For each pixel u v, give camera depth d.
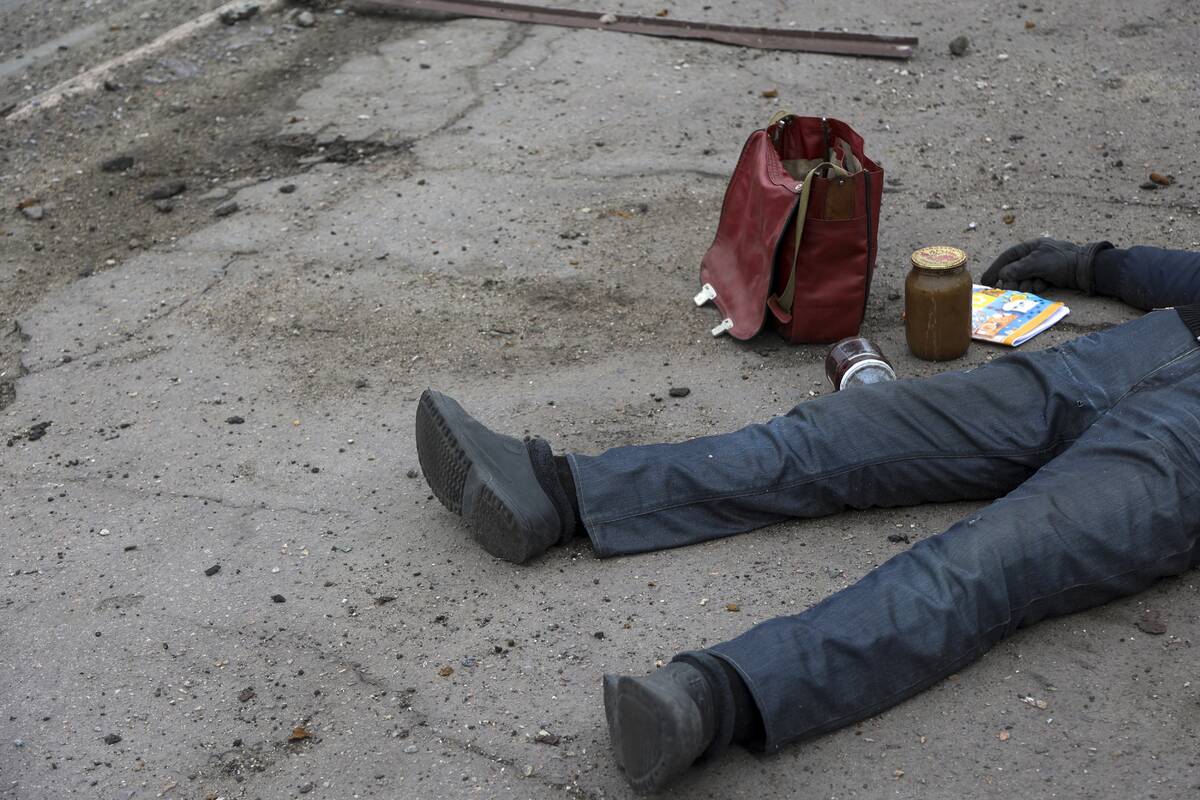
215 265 4.76
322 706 2.72
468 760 2.55
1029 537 2.62
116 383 4.08
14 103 6.18
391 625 2.94
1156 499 2.66
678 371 3.97
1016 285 4.28
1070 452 2.82
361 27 6.75
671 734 2.21
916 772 2.44
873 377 3.51
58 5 7.26
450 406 3.04
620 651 2.81
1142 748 2.47
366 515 3.36
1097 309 4.15
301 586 3.10
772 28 6.41
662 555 3.10
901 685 2.53
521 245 4.77
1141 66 5.98
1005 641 2.76
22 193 5.39
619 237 4.80
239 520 3.37
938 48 6.27
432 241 4.83
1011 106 5.70
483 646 2.85
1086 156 5.24
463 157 5.42
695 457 3.08
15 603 3.10
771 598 2.94
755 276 4.07
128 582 3.15
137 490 3.54
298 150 5.58
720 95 5.86
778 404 3.75
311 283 4.60
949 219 4.83
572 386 3.92
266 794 2.51
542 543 3.06
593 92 5.92
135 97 6.10
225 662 2.86
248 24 6.81
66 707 2.76
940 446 3.04
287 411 3.88
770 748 2.44
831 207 3.80
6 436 3.84
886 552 3.07
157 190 5.31
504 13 6.75
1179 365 2.94
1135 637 2.75
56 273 4.80
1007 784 2.40
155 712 2.73
